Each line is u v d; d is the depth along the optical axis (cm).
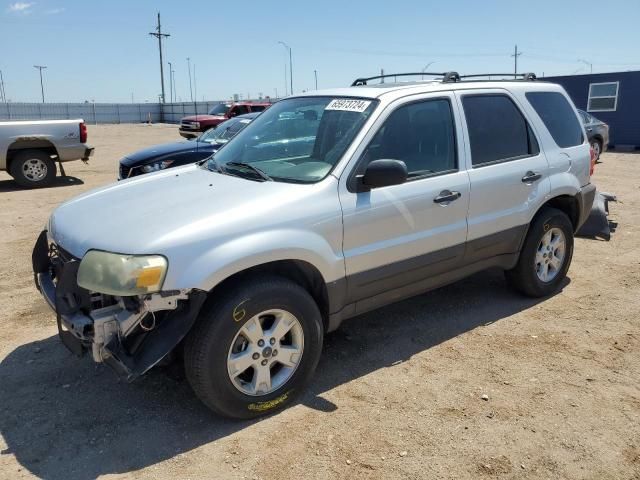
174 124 5522
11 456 304
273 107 471
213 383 310
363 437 319
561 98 527
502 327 459
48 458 302
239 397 322
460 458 301
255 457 302
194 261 297
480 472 291
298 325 339
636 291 537
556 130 510
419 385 372
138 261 288
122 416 339
